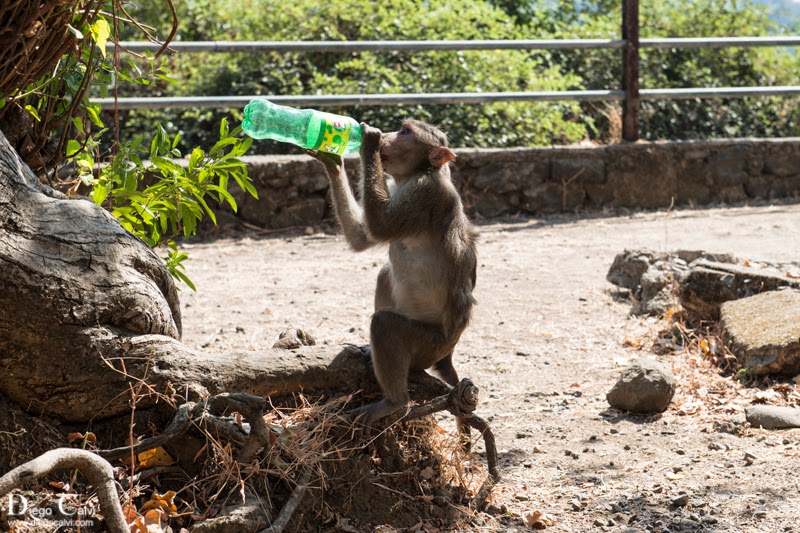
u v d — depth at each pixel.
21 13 4.03
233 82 13.25
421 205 4.40
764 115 16.06
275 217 10.87
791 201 12.42
